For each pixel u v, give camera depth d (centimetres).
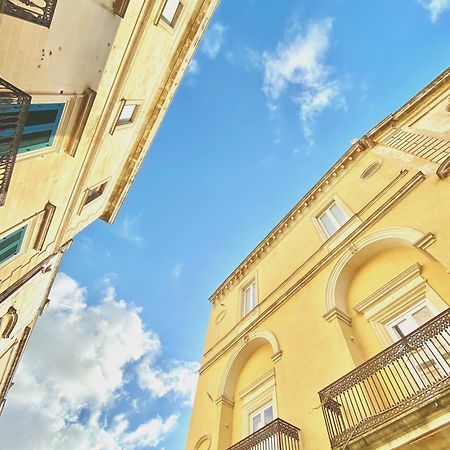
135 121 1290
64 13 641
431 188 769
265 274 1323
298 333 888
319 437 617
